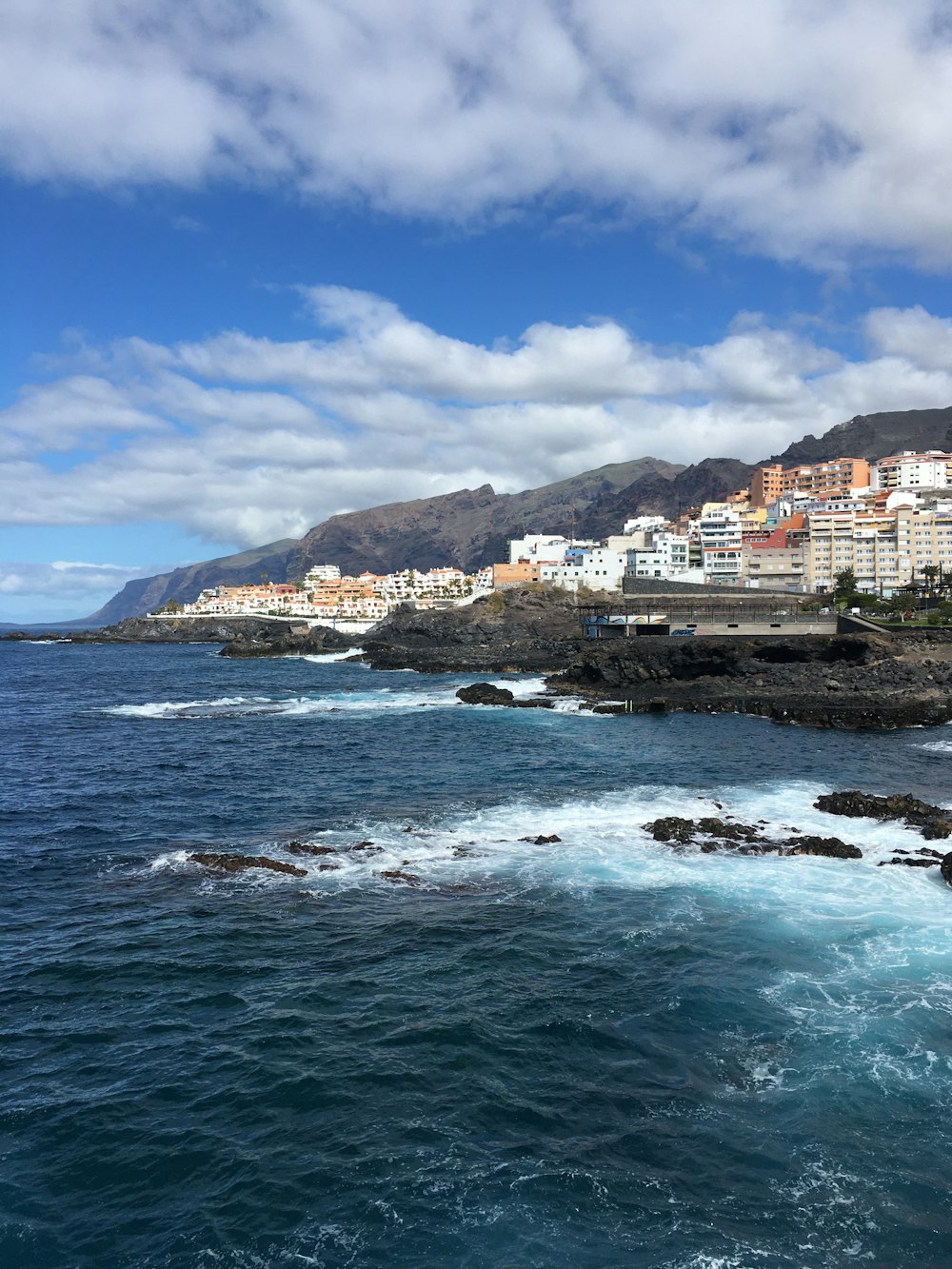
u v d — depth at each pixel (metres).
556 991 25.42
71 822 44.72
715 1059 21.80
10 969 26.94
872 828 42.03
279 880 35.12
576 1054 22.12
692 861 36.97
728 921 30.34
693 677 109.94
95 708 99.44
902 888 33.34
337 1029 23.42
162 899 33.09
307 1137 19.06
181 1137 19.08
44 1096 20.48
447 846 39.47
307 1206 17.00
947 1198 17.08
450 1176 17.78
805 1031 22.91
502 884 34.38
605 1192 17.28
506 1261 15.57
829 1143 18.61
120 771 58.19
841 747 67.56
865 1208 16.81
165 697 114.69
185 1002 24.91
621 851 38.44
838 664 105.44
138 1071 21.52
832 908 31.34
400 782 54.41
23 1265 15.56
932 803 47.62
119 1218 16.77
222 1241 16.12
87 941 29.11
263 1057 22.12
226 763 61.47
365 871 36.12
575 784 53.28
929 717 79.75
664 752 65.62
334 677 150.50
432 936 29.44
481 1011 24.31
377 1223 16.53
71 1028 23.47
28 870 36.53
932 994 24.83
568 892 33.44
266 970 26.92
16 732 77.88
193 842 40.88
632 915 31.03
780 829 41.72
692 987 25.41
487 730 78.81
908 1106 19.80
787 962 27.05
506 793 50.78
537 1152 18.50
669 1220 16.53
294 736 75.06
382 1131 19.23
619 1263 15.49
